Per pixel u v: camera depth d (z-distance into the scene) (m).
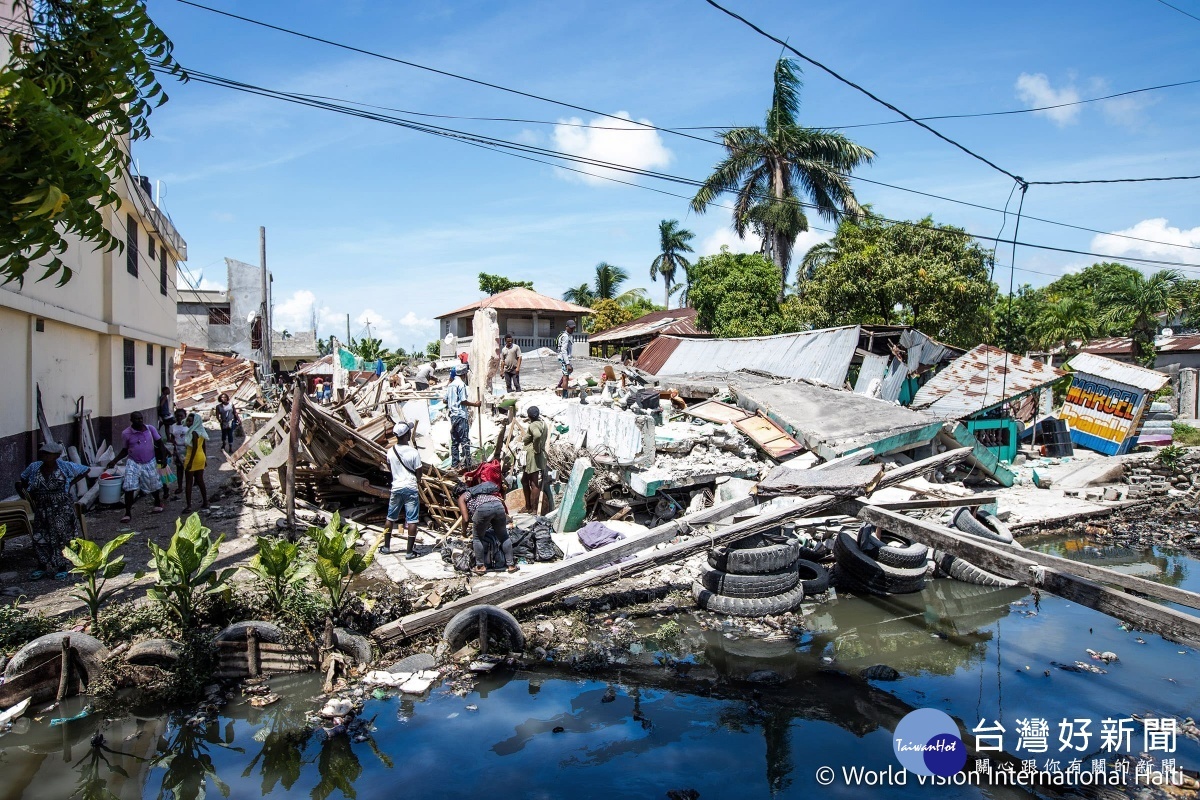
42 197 3.91
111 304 15.41
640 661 7.25
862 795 4.93
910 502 10.45
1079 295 47.31
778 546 8.68
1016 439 19.06
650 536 8.42
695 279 35.25
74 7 4.61
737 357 24.09
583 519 11.13
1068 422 23.05
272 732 5.75
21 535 8.98
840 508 9.58
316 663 6.73
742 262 34.09
